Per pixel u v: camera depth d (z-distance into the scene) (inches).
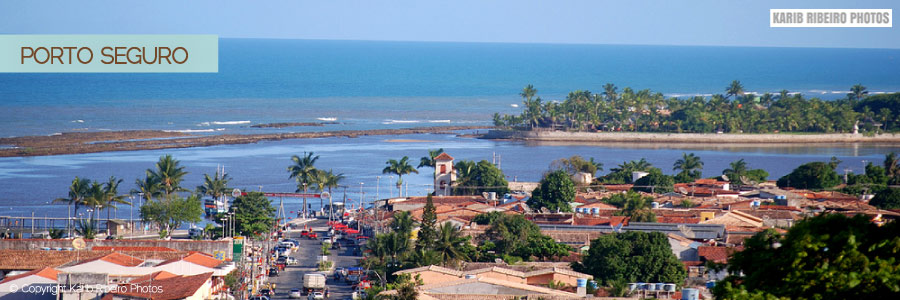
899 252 2415.1
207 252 6565.0
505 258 6884.8
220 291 5585.6
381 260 7096.5
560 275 5772.6
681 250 6771.7
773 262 2536.9
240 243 6579.7
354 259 7805.1
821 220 2554.1
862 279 2364.7
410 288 5022.1
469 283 5260.8
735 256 2711.6
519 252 7268.7
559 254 7199.8
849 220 2546.8
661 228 7844.5
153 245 6668.3
